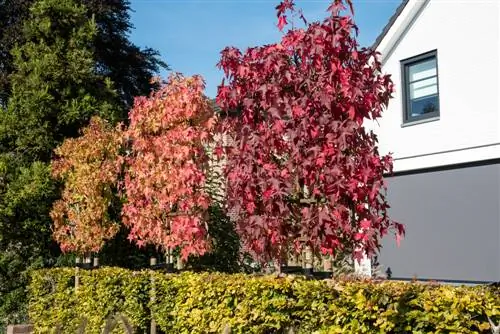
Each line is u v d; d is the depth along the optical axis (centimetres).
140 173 860
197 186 830
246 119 593
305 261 586
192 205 805
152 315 732
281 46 576
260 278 546
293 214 573
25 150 1241
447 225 1186
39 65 1255
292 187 571
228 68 605
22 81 1275
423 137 1238
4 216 1166
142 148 857
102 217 1069
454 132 1186
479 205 1138
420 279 1217
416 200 1241
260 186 570
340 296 448
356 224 558
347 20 552
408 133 1265
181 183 805
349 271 930
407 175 1264
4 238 1170
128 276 785
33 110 1234
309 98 548
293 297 504
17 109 1253
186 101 825
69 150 1085
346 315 436
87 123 1287
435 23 1232
